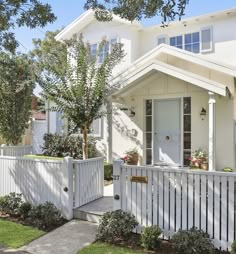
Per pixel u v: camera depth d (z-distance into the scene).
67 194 6.71
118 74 10.84
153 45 13.95
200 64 9.95
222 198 4.95
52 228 6.21
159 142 11.16
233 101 9.89
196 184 5.18
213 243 4.97
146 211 5.65
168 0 4.73
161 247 5.07
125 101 11.71
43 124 15.90
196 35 12.95
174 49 10.34
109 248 5.13
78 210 6.71
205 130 10.18
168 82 10.85
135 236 5.55
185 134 10.66
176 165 10.76
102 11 6.20
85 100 9.09
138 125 11.49
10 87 12.83
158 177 5.55
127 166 5.85
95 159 7.58
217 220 4.98
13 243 5.50
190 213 5.23
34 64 10.41
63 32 15.16
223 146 9.95
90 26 14.79
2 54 12.02
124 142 11.83
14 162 7.86
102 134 12.50
